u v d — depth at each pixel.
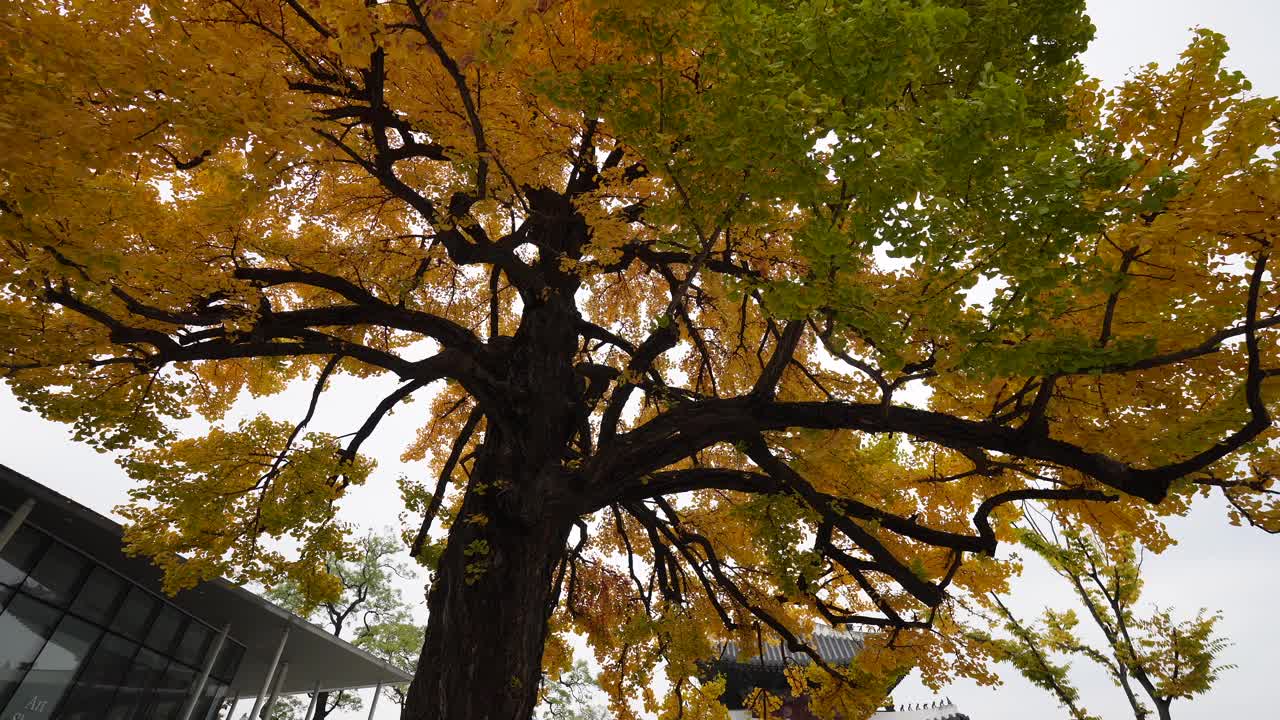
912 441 7.38
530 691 5.62
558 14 4.50
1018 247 3.01
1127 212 2.94
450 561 6.15
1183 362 4.45
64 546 10.70
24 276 3.92
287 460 6.79
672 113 3.36
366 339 9.19
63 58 2.57
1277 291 3.73
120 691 11.76
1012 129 2.78
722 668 16.59
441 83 4.85
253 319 5.52
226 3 3.98
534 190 7.70
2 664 9.69
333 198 7.43
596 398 8.21
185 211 5.44
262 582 6.72
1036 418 4.96
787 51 2.94
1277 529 4.70
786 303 3.45
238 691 19.48
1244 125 3.31
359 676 17.64
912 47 2.87
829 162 2.92
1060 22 5.11
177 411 6.11
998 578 7.58
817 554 6.12
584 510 6.36
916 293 3.53
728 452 10.30
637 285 11.76
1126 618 14.48
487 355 7.26
